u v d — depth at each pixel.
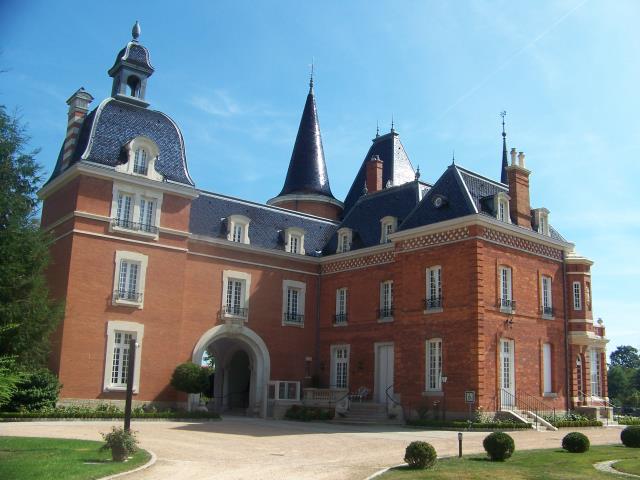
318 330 39.34
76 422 26.39
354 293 37.59
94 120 32.56
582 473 14.99
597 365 36.50
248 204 39.44
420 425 28.25
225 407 39.72
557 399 32.19
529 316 31.58
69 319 29.39
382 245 35.84
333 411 32.91
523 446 21.14
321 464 16.62
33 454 16.09
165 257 32.81
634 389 88.94
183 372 31.41
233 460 17.06
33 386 27.05
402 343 31.84
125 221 31.67
